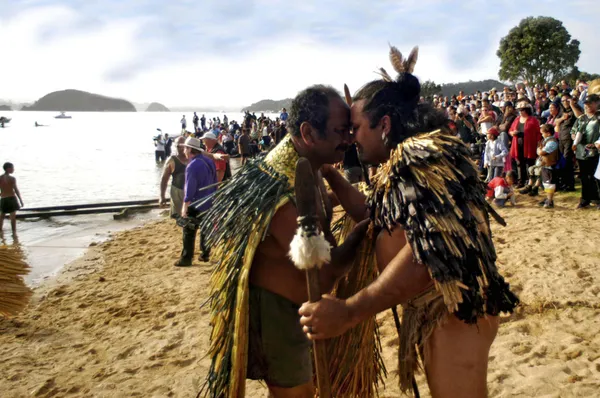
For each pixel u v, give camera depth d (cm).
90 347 501
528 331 444
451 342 213
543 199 1025
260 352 250
